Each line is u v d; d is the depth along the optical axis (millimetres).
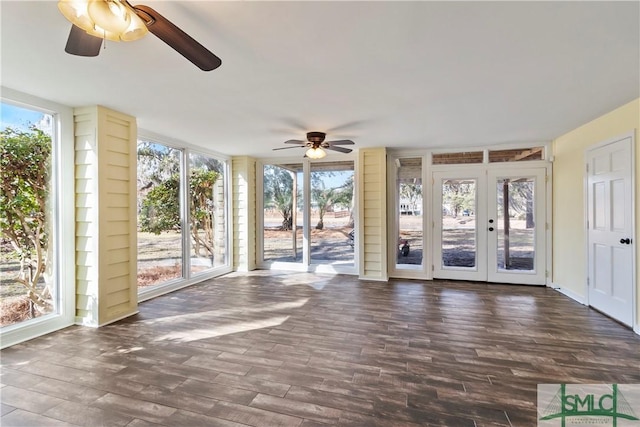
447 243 5301
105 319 3277
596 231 3670
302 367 2389
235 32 1815
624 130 3156
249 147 5219
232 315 3559
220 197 5875
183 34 1465
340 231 5969
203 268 5395
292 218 6234
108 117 3271
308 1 1533
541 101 2994
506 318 3428
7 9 1596
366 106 3117
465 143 4879
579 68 2289
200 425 1756
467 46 1979
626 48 1999
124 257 3514
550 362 2449
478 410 1879
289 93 2777
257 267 6332
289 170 6238
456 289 4672
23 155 2926
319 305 3920
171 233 4688
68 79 2486
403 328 3152
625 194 3178
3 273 2803
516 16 1669
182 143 4746
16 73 2373
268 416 1831
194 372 2316
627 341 2828
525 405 1927
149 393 2055
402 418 1814
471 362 2457
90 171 3201
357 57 2123
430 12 1633
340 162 5961
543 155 4836
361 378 2236
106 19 1301
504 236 5020
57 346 2748
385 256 5250
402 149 5352
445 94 2799
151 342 2834
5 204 2814
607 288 3490
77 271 3283
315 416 1830
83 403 1949
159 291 4383
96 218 3197
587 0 1535
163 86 2629
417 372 2312
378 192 5258
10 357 2543
